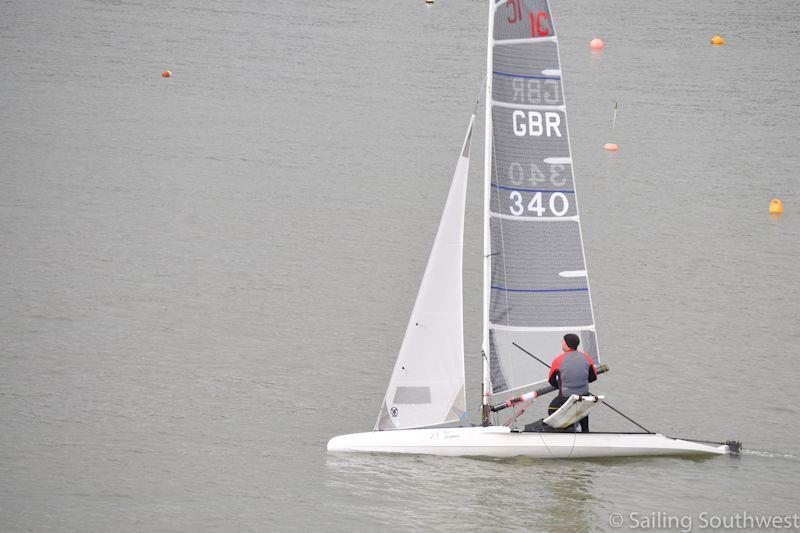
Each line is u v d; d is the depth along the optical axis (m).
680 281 110.12
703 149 166.25
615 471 68.88
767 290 108.62
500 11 69.69
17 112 165.00
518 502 63.81
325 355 87.62
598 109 188.00
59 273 103.12
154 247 112.44
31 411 74.75
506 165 70.94
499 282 71.44
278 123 167.75
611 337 94.31
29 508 61.12
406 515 61.75
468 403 81.62
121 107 172.38
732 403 81.56
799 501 65.44
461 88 195.88
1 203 123.69
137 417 74.69
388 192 135.88
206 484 65.06
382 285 104.62
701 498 65.31
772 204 136.50
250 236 117.56
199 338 89.81
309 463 68.38
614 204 136.88
